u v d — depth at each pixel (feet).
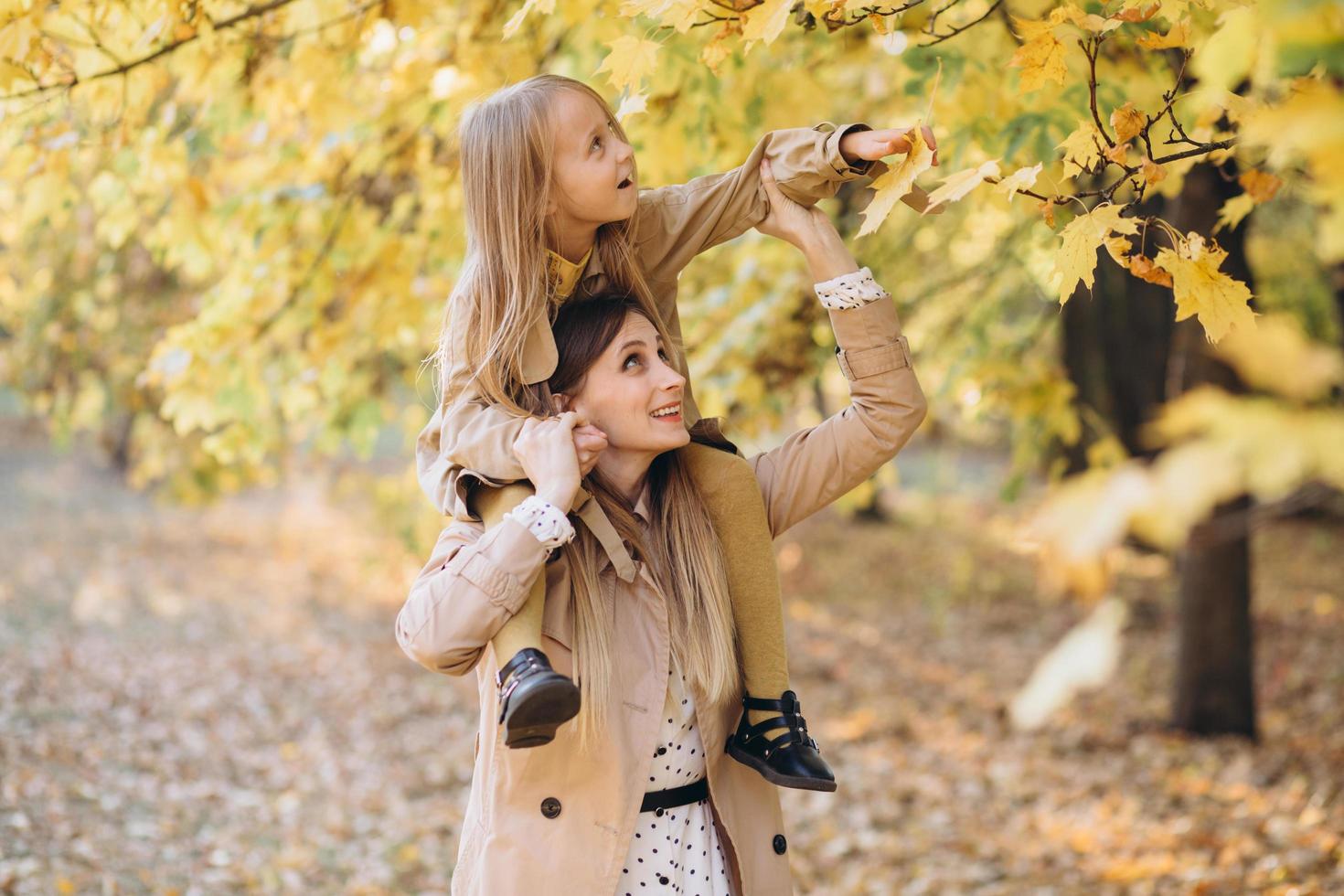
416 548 21.24
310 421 18.26
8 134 10.58
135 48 9.99
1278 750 25.68
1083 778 24.73
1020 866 19.65
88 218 23.27
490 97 6.91
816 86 12.26
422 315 15.42
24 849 16.21
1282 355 2.27
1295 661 34.17
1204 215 18.51
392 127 14.23
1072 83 10.14
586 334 7.02
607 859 6.59
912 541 57.88
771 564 7.29
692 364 16.67
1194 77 9.88
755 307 16.39
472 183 6.85
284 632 36.86
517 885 6.60
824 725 30.42
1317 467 2.19
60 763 20.86
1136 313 42.22
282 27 11.59
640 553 7.00
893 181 6.67
